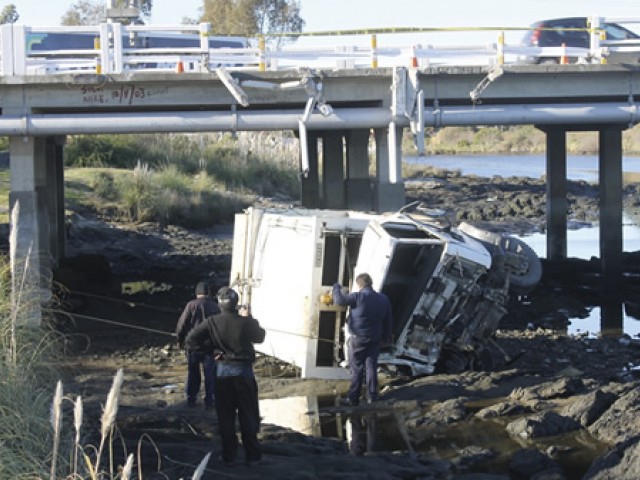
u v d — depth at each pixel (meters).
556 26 36.97
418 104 28.48
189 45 34.53
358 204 34.03
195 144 68.56
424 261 22.84
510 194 76.19
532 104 30.80
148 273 40.62
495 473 16.73
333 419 20.20
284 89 28.66
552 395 20.94
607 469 15.57
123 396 21.55
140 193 52.06
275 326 24.58
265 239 25.53
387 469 16.30
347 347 21.73
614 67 29.62
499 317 23.06
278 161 69.00
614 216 38.53
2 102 28.28
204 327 15.53
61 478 12.09
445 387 21.78
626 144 136.50
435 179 89.56
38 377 15.56
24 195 28.97
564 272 40.91
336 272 23.08
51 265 33.09
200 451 16.23
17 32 27.77
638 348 27.08
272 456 16.56
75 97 28.34
